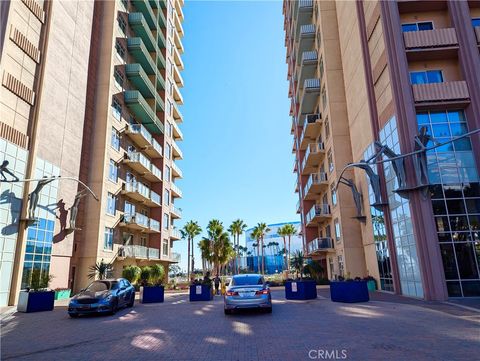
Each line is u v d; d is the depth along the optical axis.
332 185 32.72
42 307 16.50
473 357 6.22
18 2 22.19
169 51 50.12
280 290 29.41
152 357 6.94
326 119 33.59
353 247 28.48
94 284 15.67
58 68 26.12
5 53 20.80
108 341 8.72
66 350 7.81
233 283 13.30
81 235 28.77
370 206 24.56
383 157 21.53
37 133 22.75
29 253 22.03
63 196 26.00
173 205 49.50
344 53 30.64
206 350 7.39
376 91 22.50
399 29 19.39
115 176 32.84
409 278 18.56
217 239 51.75
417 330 8.88
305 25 38.31
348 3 28.75
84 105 29.47
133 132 35.25
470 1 19.69
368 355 6.52
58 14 26.53
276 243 134.38
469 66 18.55
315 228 43.38
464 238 16.94
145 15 42.81
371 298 17.94
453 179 17.70
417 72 19.66
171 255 46.38
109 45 33.31
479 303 14.30
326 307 14.27
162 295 20.12
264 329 9.59
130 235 36.06
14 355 7.41
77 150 28.12
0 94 20.28
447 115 18.69
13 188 20.77
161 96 45.75
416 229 17.25
